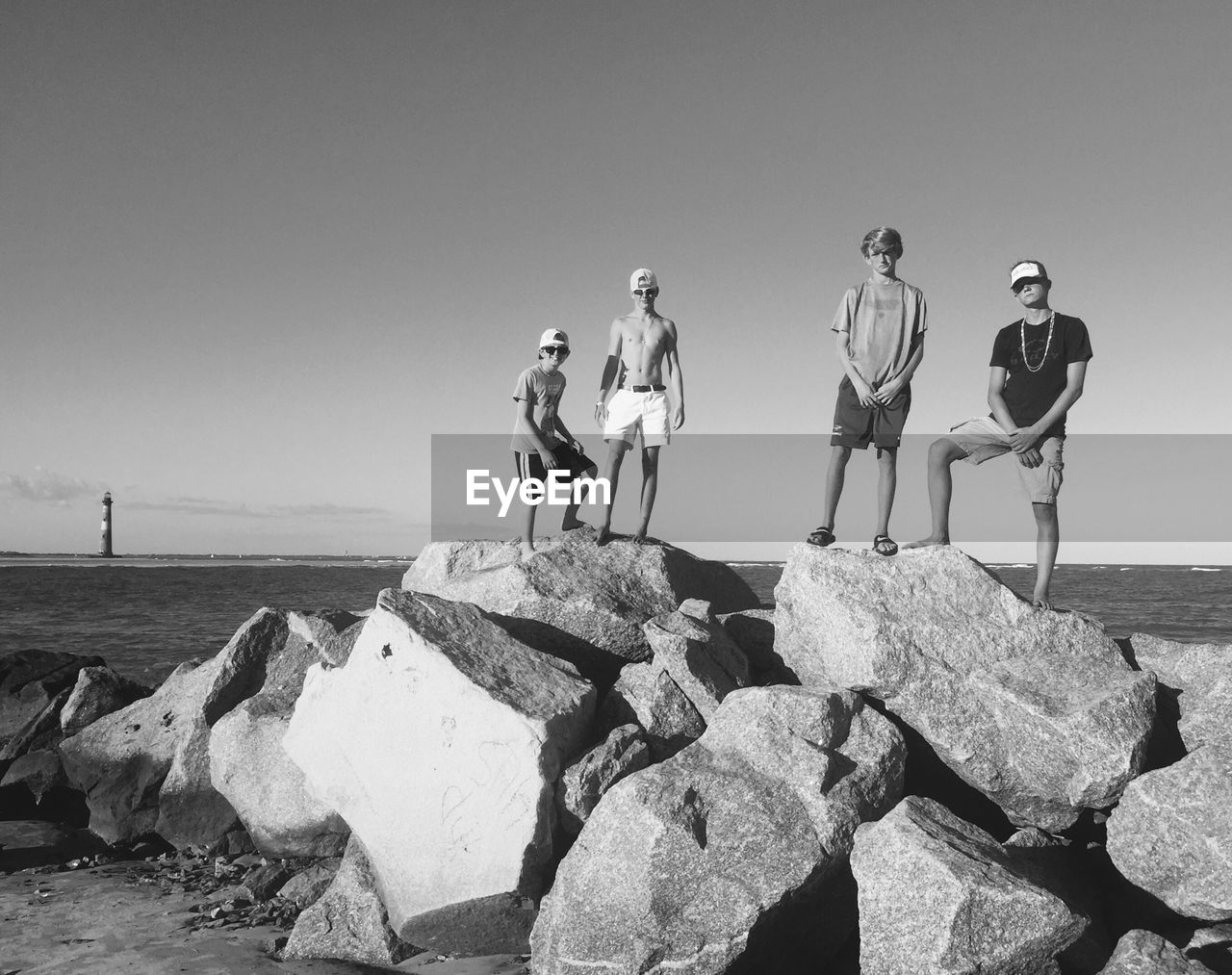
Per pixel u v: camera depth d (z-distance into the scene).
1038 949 4.27
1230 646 6.37
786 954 5.23
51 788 9.73
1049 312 6.42
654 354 8.23
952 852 4.52
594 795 5.55
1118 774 5.27
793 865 4.88
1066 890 5.11
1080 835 5.95
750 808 5.05
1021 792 5.74
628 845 4.97
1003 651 6.13
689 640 6.61
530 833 5.46
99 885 7.49
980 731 5.80
